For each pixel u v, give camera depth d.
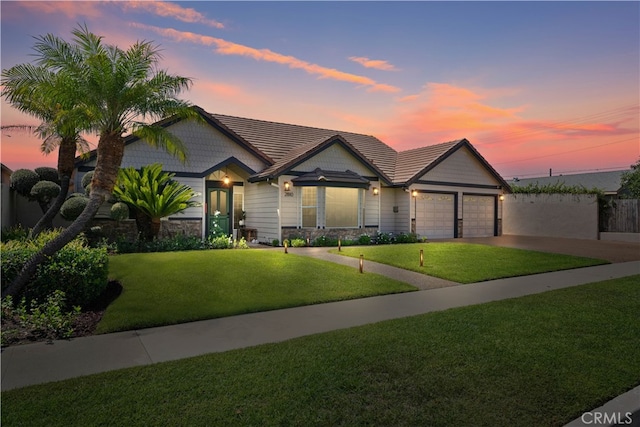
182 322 6.13
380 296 7.96
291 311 6.79
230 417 3.14
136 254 11.38
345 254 13.19
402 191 19.95
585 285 8.97
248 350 4.71
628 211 20.78
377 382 3.80
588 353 4.64
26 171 14.12
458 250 14.56
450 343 4.92
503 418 3.20
